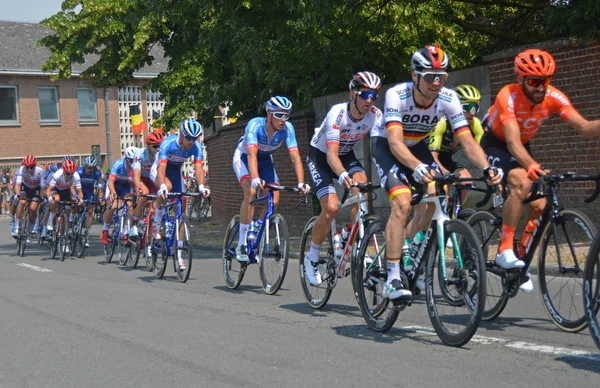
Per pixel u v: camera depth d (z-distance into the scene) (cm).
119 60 1869
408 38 1414
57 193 1263
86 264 1161
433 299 491
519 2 1219
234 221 812
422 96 493
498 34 1284
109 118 3681
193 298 750
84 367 468
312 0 1055
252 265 1026
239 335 547
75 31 1848
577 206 971
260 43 1283
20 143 3409
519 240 533
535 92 497
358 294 556
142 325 602
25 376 452
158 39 1830
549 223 509
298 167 736
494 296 552
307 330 557
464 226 460
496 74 1055
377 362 446
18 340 559
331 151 585
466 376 405
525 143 546
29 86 3444
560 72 976
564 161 982
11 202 1451
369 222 554
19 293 821
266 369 442
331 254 630
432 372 416
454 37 1449
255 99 1543
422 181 467
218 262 1106
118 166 1156
